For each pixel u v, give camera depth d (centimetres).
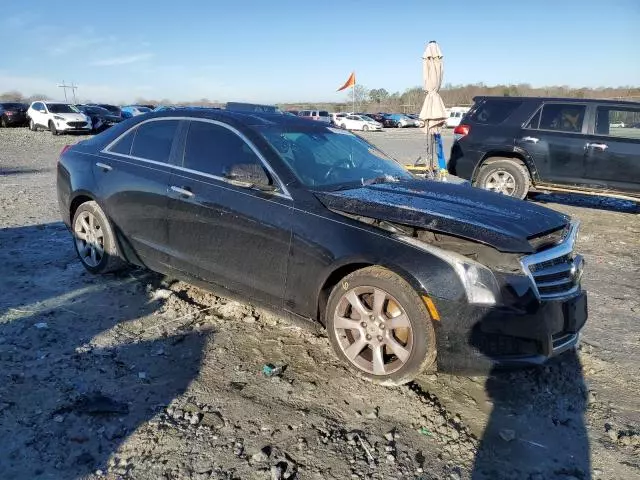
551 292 336
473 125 1005
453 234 320
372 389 349
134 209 471
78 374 353
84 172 517
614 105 888
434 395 349
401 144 2586
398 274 329
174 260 447
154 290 498
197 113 453
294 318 382
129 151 491
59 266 560
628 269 645
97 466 271
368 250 337
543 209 385
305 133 449
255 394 340
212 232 414
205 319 442
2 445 282
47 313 443
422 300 322
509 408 338
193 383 349
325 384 354
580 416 334
